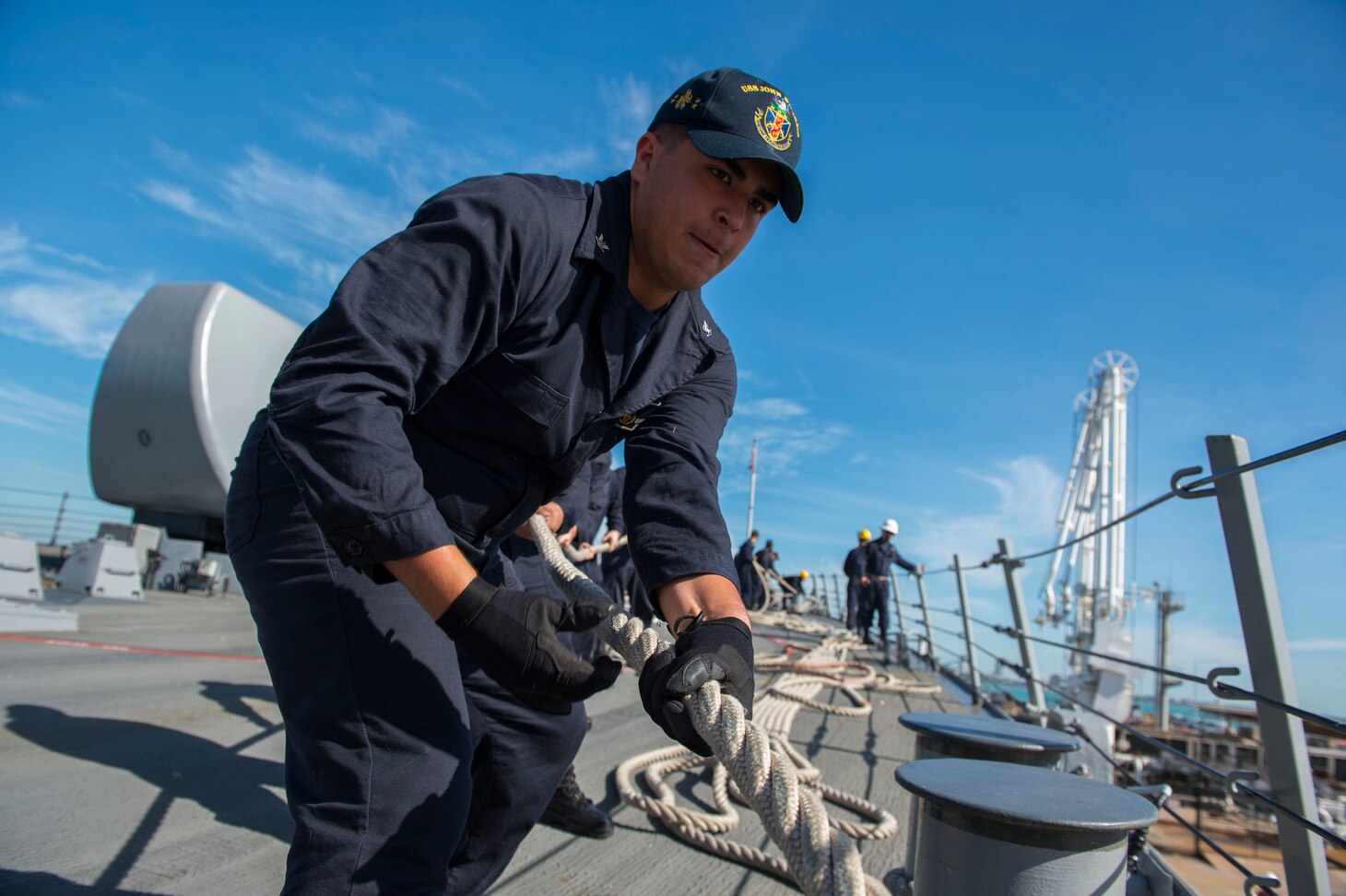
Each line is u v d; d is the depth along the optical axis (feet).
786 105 4.76
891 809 11.22
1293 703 6.40
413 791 4.12
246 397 50.57
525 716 6.48
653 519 5.17
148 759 10.80
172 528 51.19
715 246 4.82
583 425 5.10
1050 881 4.02
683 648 4.04
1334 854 64.49
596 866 8.38
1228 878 64.59
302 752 4.25
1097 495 190.08
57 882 7.02
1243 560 6.70
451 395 4.74
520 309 4.46
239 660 20.56
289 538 4.31
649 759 11.84
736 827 9.80
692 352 5.58
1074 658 75.46
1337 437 5.40
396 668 4.22
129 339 48.96
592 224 4.64
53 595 31.83
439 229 3.99
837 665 26.43
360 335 3.75
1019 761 6.04
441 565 3.64
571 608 4.42
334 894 3.90
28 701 13.50
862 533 48.29
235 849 8.08
